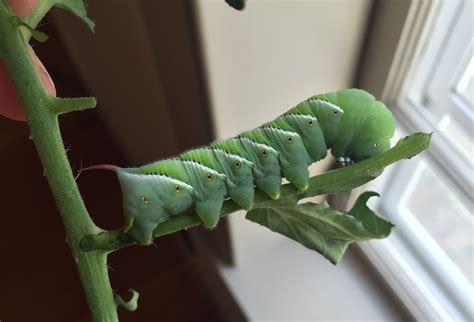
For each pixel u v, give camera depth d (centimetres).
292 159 16
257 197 15
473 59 28
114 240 13
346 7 26
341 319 35
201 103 26
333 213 14
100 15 32
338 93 16
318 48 27
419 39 27
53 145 13
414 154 13
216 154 16
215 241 37
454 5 26
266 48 25
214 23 22
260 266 38
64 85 49
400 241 35
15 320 42
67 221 13
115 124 45
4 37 12
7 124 50
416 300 33
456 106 29
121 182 15
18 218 46
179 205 15
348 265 36
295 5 24
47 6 14
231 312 39
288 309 35
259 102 27
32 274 44
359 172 13
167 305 43
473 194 29
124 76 35
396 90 30
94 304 14
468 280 32
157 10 24
